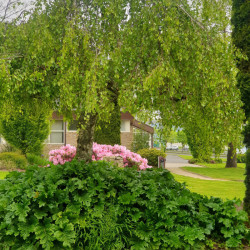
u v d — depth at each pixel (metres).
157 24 3.75
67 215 3.65
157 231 3.77
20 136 13.37
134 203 4.03
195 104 4.27
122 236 3.74
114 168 4.80
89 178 4.00
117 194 4.07
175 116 4.45
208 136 4.20
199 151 4.66
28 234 3.42
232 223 3.87
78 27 3.82
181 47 3.84
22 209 3.48
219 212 3.95
